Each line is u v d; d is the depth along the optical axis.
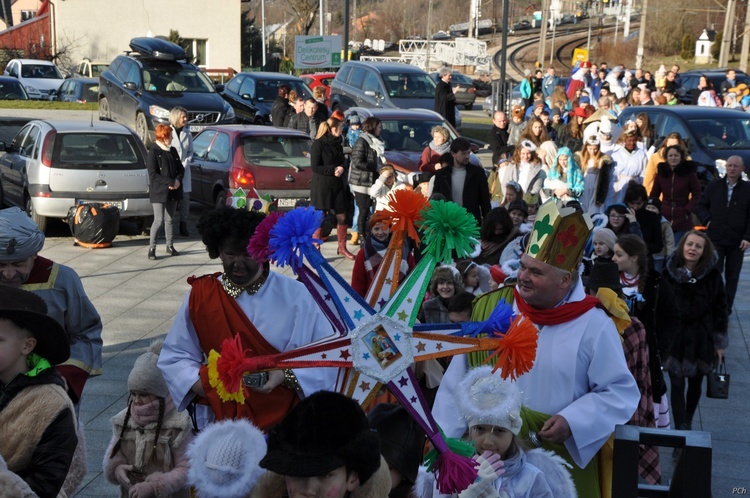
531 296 3.98
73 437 3.41
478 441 3.41
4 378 3.40
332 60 31.91
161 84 22.08
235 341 3.17
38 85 37.00
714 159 16.42
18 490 2.95
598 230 6.73
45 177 13.17
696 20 76.06
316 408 2.52
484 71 73.81
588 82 27.53
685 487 3.13
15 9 66.81
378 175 13.14
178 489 4.47
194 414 4.50
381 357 3.18
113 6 47.69
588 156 12.84
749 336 10.04
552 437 3.82
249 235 4.10
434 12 106.94
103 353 8.75
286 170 14.35
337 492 2.51
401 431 3.20
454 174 10.62
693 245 6.92
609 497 4.14
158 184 12.50
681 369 6.96
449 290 6.42
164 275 11.85
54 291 4.72
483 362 3.88
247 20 63.44
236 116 24.69
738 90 27.56
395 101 22.16
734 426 7.52
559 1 110.38
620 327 4.46
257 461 3.30
